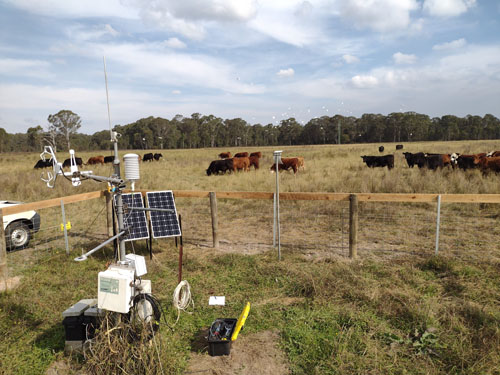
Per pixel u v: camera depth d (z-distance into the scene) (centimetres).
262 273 557
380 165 1992
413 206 973
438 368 320
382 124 11606
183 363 338
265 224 869
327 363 331
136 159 370
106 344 317
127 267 340
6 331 400
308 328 394
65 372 331
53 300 479
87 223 912
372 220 854
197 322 418
